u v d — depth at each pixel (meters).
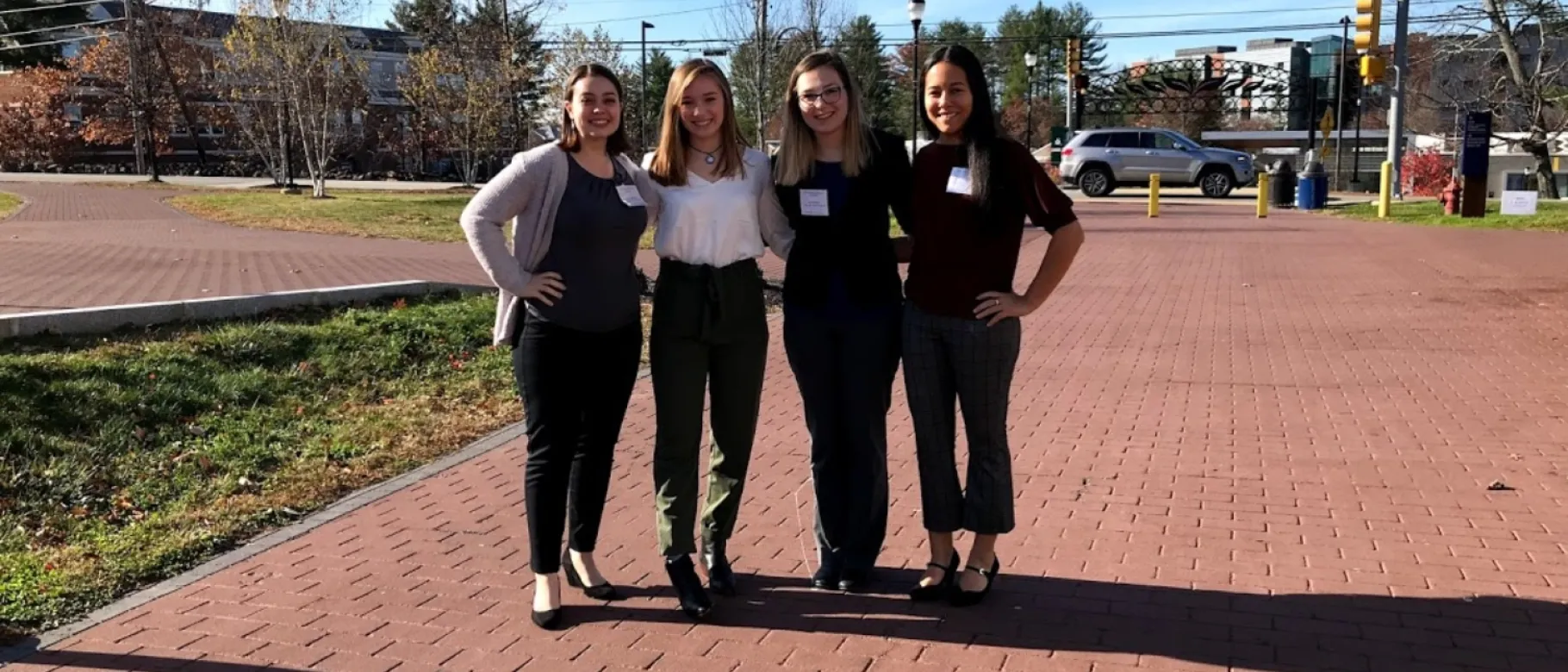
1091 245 17.62
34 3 45.16
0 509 4.93
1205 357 8.67
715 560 4.13
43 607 4.00
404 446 6.23
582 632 3.82
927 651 3.62
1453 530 4.68
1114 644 3.65
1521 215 20.70
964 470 5.88
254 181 35.62
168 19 40.78
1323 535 4.64
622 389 3.99
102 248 14.20
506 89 35.16
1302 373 8.00
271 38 28.11
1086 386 7.67
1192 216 23.73
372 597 4.12
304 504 5.25
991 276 3.80
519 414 7.03
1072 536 4.68
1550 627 3.71
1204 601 3.98
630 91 49.78
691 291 3.87
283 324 8.06
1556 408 6.79
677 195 3.88
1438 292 11.78
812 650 3.65
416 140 45.38
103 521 4.96
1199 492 5.27
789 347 4.02
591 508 4.04
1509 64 29.95
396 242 16.56
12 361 6.18
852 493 4.08
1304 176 25.34
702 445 6.23
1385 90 38.47
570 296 3.76
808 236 3.90
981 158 3.67
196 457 5.77
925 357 3.90
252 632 3.83
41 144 43.94
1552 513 4.86
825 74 3.74
